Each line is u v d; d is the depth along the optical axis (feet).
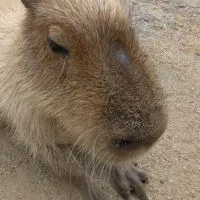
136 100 1.27
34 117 1.62
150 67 1.37
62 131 1.60
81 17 1.39
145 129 1.25
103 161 1.56
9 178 1.80
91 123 1.32
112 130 1.28
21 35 1.57
